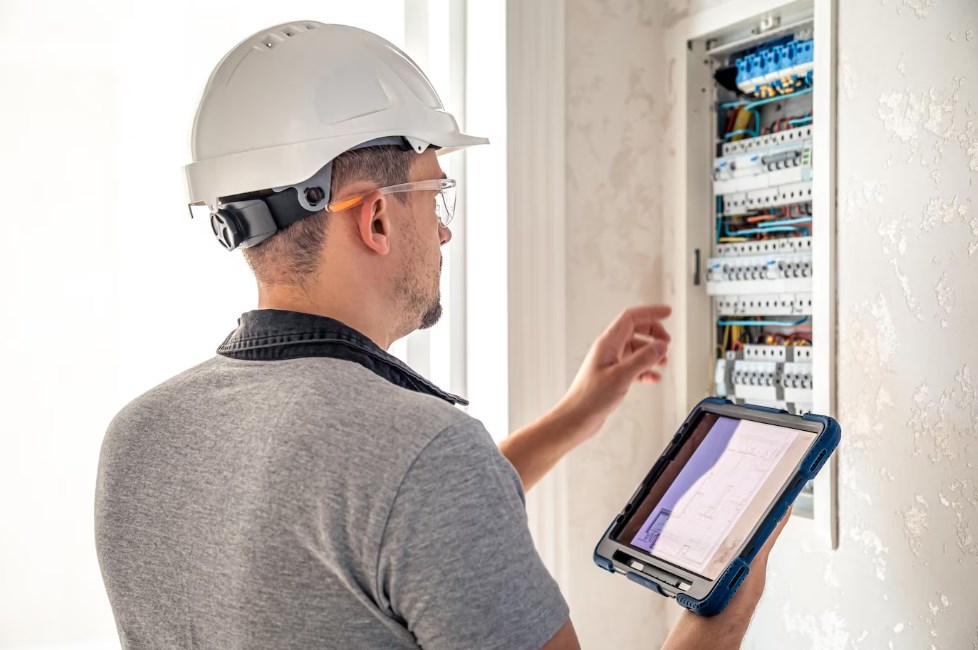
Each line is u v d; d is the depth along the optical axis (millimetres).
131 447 714
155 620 688
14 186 1202
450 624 586
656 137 1502
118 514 708
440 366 1503
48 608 1230
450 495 594
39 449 1224
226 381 705
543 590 631
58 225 1229
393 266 769
